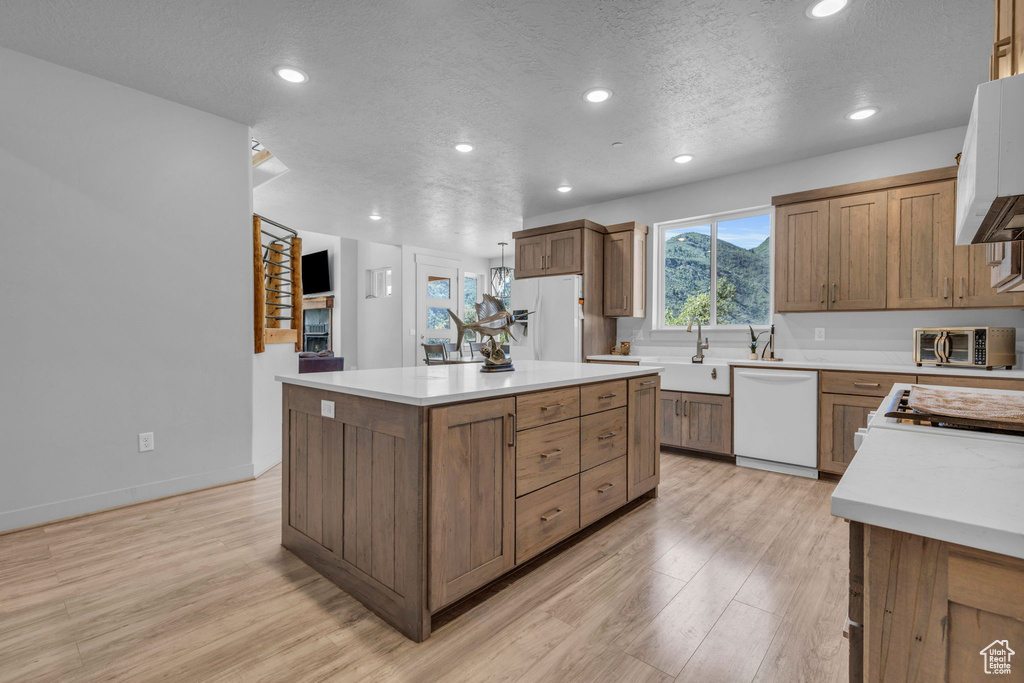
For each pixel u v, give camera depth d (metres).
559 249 4.70
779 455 3.37
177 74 2.60
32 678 1.38
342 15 2.12
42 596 1.81
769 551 2.19
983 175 0.64
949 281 2.95
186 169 2.96
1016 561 0.51
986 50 2.34
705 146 3.54
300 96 2.84
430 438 1.57
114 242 2.69
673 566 2.05
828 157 3.67
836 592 1.84
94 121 2.62
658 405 2.94
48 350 2.48
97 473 2.64
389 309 8.34
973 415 1.06
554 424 2.08
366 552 1.76
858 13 2.07
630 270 4.61
